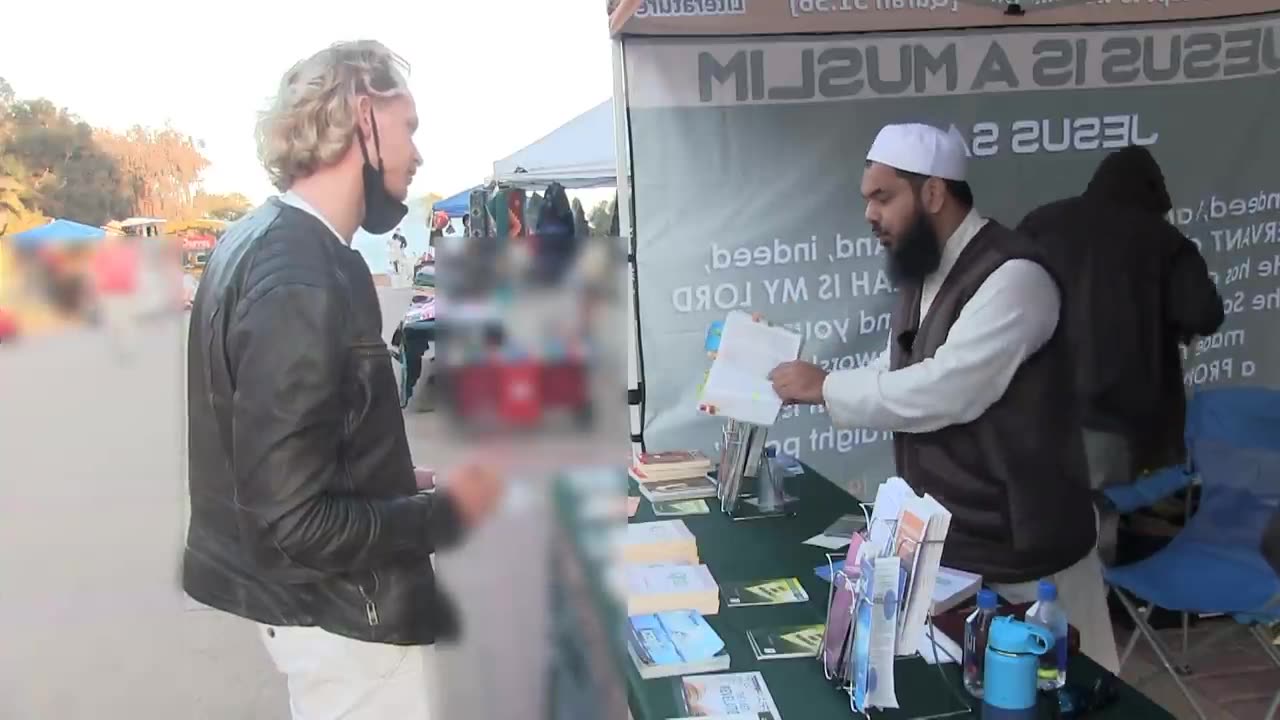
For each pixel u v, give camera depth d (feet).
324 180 3.88
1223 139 9.51
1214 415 8.35
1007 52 9.20
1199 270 9.16
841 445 9.55
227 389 3.98
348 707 4.06
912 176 6.86
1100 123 9.38
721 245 9.12
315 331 3.88
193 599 4.48
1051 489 6.57
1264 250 9.70
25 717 5.79
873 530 4.50
